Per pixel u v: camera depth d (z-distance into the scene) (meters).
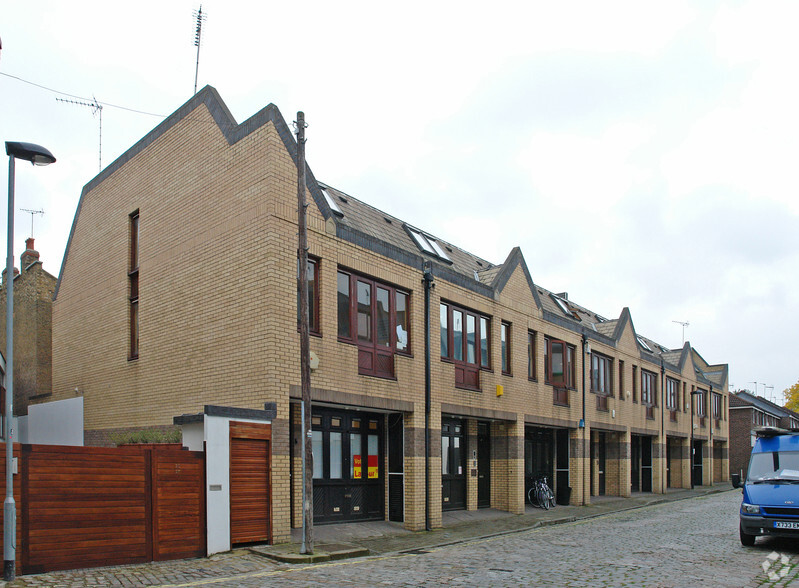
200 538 11.07
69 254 20.20
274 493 12.32
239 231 13.77
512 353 20.98
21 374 23.88
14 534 8.69
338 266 14.62
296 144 13.81
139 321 16.61
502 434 20.92
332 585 8.87
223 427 11.58
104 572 9.41
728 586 9.10
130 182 17.59
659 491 32.44
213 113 14.94
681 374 37.84
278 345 12.84
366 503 15.77
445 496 18.72
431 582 9.20
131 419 16.41
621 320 30.17
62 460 9.60
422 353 16.66
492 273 21.31
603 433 29.42
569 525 18.12
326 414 14.94
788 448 13.95
